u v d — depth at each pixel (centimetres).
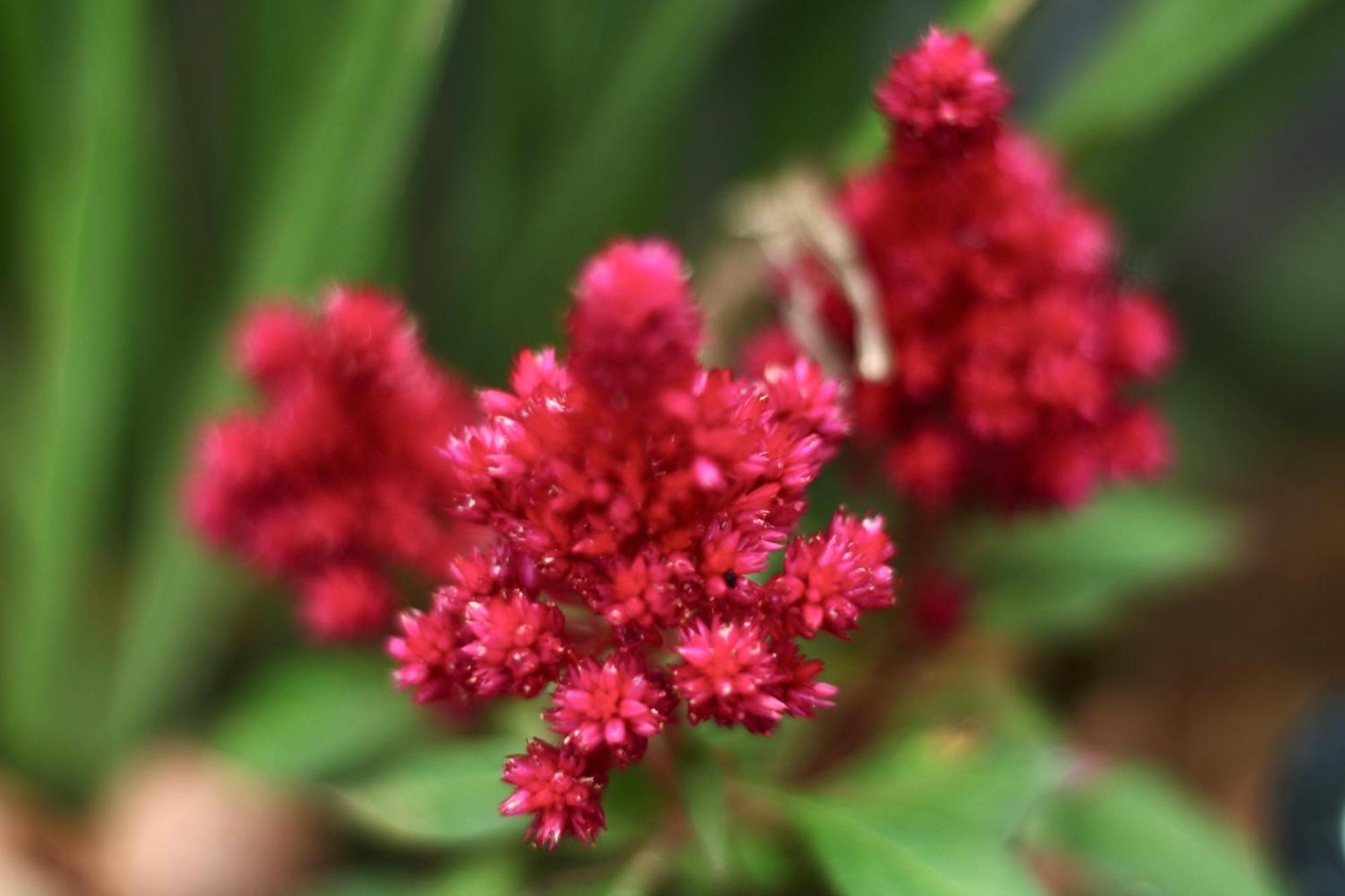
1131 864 61
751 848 58
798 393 54
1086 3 75
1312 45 66
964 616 62
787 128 69
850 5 68
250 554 61
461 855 64
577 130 65
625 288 51
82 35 62
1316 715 67
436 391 60
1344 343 82
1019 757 59
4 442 68
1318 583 76
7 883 66
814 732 62
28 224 65
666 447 52
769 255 61
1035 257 58
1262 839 68
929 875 56
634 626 53
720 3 63
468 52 67
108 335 64
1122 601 69
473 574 53
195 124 70
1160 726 71
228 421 61
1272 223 85
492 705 61
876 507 63
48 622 66
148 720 68
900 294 59
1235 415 83
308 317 61
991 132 56
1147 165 68
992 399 58
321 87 63
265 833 66
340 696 63
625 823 57
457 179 68
